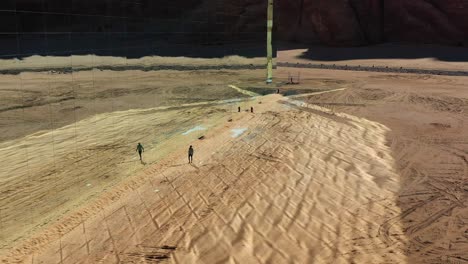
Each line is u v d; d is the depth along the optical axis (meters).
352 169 13.93
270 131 18.80
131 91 15.88
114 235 9.10
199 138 17.03
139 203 10.71
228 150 15.70
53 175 11.24
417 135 18.44
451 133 18.78
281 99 27.05
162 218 10.00
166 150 15.10
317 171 13.66
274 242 9.13
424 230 9.70
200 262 8.28
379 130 19.31
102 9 13.43
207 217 10.16
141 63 16.25
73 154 12.70
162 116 18.05
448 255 8.59
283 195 11.65
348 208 10.91
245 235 9.39
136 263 8.13
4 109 11.32
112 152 13.59
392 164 14.48
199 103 21.20
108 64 14.28
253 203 11.06
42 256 8.12
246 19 26.06
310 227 9.84
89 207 10.25
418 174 13.48
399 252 8.73
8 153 11.35
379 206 11.04
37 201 9.99
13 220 9.11
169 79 18.34
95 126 14.08
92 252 8.39
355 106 25.20
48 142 12.34
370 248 8.91
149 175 12.63
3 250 8.16
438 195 11.77
